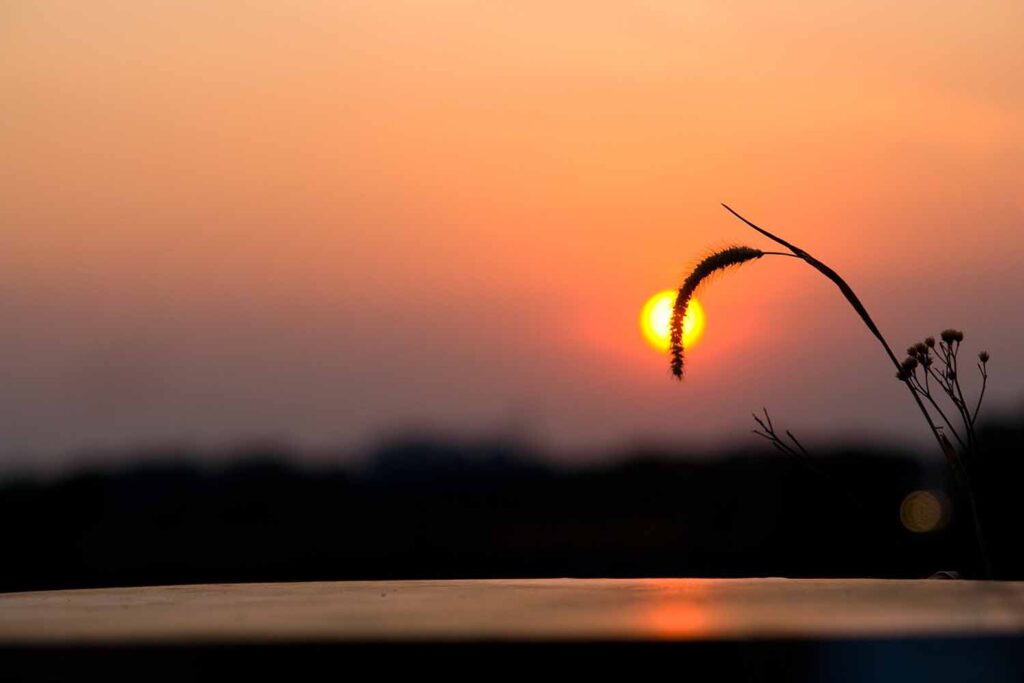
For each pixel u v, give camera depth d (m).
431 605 4.19
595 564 13.97
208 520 16.09
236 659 2.97
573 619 3.41
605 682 2.90
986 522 7.31
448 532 15.27
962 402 6.03
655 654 2.90
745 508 13.36
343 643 2.95
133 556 15.42
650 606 3.99
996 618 3.29
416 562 14.90
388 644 2.94
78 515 16.11
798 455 6.96
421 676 2.93
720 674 2.90
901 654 2.91
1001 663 2.93
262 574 14.26
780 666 2.91
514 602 4.37
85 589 6.21
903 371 5.93
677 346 5.75
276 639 2.97
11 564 15.08
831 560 9.67
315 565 14.88
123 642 3.00
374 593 5.14
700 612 3.67
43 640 3.03
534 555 14.51
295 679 2.96
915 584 5.40
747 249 5.89
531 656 2.91
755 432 7.02
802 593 4.70
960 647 2.93
